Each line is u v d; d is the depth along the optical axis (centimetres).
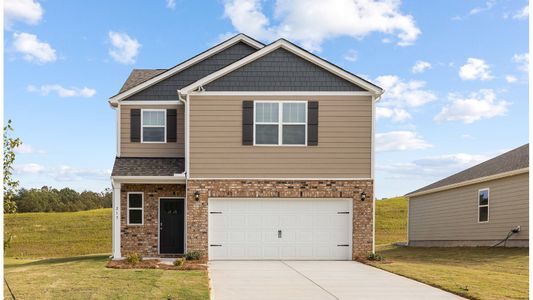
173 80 2066
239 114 1866
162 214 1984
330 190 1853
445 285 1269
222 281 1345
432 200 3053
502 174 2312
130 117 2027
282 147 1862
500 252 2161
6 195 1042
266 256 1855
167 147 2023
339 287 1259
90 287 1187
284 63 1884
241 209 1861
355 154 1862
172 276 1365
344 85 1877
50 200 5509
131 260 1652
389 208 4959
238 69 1881
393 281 1359
